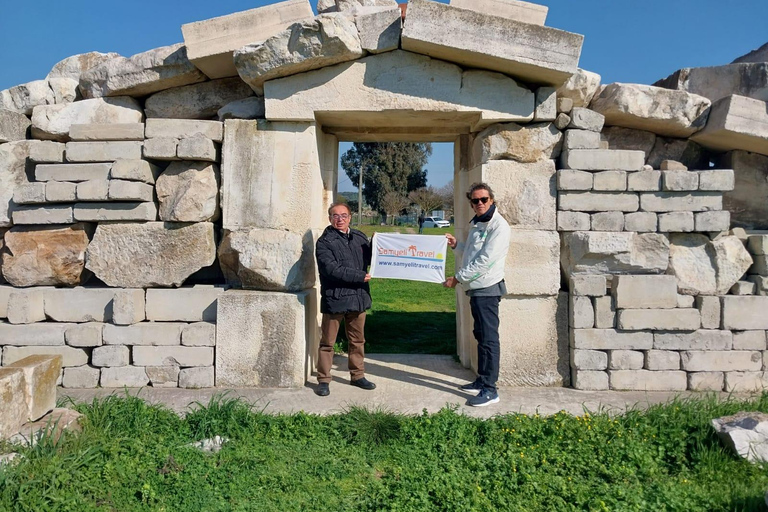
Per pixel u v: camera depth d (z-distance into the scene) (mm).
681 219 4934
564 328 5086
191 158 5035
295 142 5098
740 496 3125
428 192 36844
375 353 6508
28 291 5086
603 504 3041
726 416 3881
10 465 3096
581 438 3830
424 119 5293
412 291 12078
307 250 5125
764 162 5648
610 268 4980
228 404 4152
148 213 5133
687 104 5191
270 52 4734
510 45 4594
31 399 3678
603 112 5281
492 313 4590
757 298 4875
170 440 3828
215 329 5008
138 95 5672
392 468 3541
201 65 5148
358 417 4090
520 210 5047
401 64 4941
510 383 5086
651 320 4875
